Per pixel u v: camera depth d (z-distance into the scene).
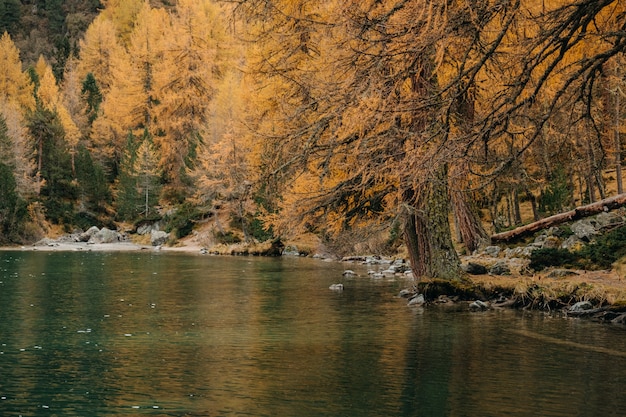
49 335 12.46
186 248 56.44
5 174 62.62
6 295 19.09
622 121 24.95
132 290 20.69
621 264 17.34
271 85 17.38
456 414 7.50
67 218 69.00
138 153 70.56
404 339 11.97
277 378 9.11
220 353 10.77
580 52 11.45
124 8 113.62
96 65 97.31
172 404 7.88
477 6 8.10
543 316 14.66
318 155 16.02
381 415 7.46
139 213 70.56
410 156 8.95
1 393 8.36
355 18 9.08
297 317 14.76
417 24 8.30
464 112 12.04
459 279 17.17
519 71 9.55
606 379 8.99
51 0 135.62
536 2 9.95
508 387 8.62
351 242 18.38
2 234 61.06
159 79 72.12
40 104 75.62
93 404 7.88
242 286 21.89
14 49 96.88
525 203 38.25
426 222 17.53
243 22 14.46
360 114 9.15
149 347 11.30
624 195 14.50
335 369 9.62
